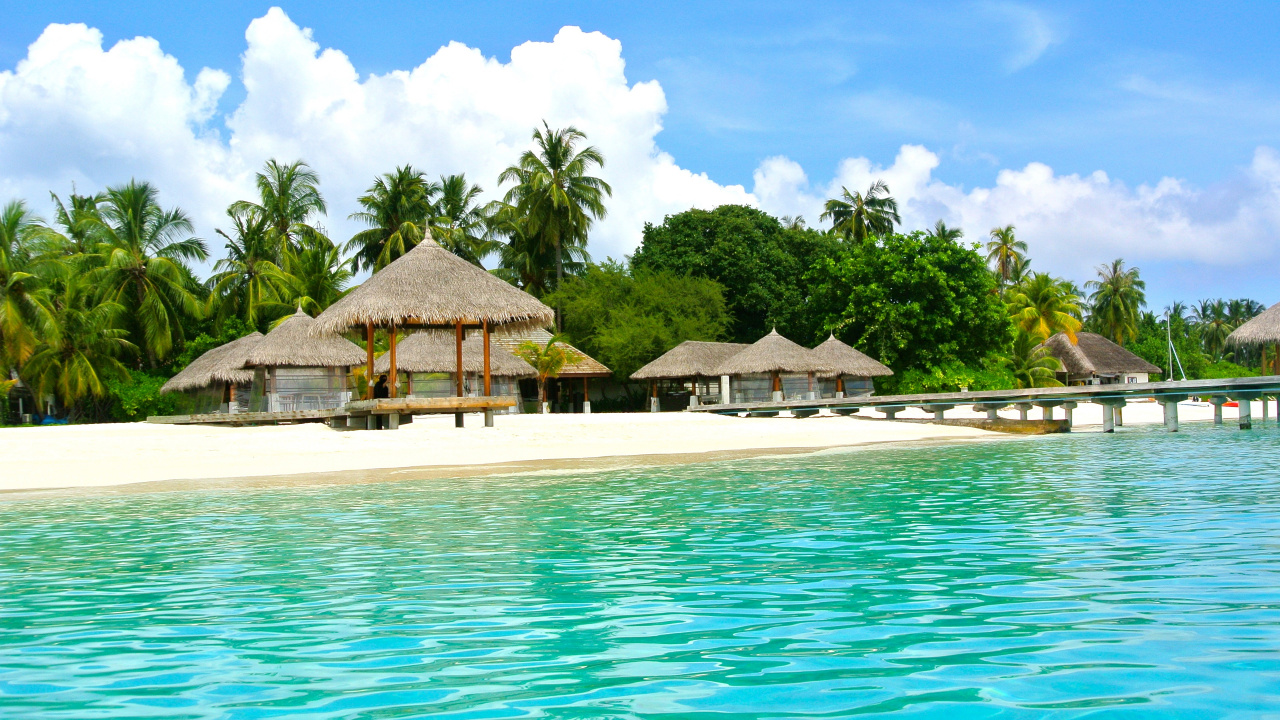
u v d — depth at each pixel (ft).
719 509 31.14
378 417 73.36
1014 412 116.88
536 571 20.58
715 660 13.28
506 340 129.29
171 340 125.49
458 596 18.11
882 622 15.25
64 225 136.87
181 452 56.34
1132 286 209.46
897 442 67.92
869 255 132.36
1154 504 29.66
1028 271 193.16
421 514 31.04
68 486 42.73
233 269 140.05
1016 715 10.69
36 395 122.42
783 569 20.21
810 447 64.13
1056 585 17.71
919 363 128.06
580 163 154.71
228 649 14.44
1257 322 95.76
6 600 18.39
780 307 153.17
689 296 147.74
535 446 64.08
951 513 28.86
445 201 158.81
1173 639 13.75
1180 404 134.21
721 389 121.19
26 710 11.57
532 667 13.12
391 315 67.00
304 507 33.60
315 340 97.30
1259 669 12.23
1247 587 17.10
